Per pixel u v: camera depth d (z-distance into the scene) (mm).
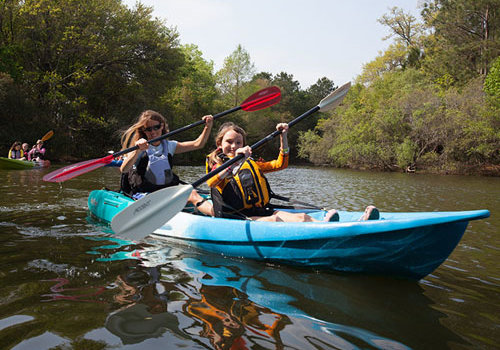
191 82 32875
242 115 36375
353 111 23500
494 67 19203
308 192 7812
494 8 22562
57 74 17391
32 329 1553
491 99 18078
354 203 6078
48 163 10883
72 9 17188
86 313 1713
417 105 19344
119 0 19500
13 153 10945
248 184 2922
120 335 1524
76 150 19859
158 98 22500
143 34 19109
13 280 2104
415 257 2174
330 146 25266
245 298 1946
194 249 2879
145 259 2572
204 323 1654
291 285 2162
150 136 3617
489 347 1517
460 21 23875
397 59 30938
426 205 6105
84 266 2379
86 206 4559
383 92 24953
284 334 1575
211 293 2002
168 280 2176
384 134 20156
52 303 1809
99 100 20984
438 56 24766
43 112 17469
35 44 17312
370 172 18266
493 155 18266
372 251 2225
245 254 2658
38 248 2754
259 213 2961
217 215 2920
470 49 23516
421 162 18984
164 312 1748
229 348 1452
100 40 18156
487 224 4340
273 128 37562
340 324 1685
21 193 5531
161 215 2701
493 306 1932
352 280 2285
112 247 2846
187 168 16906
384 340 1553
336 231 2285
